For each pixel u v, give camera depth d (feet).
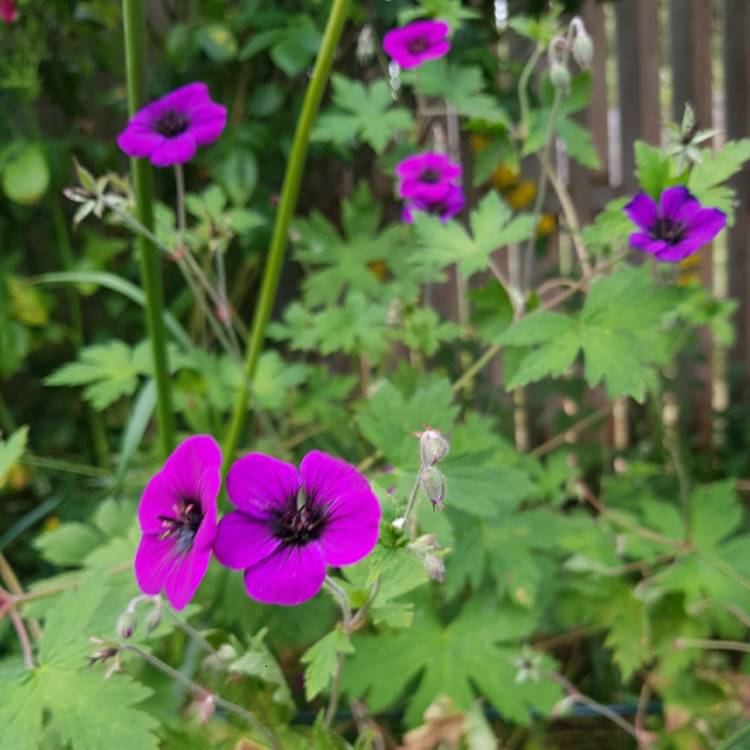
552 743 1.30
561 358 0.96
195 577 0.57
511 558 1.10
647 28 2.07
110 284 1.17
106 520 1.09
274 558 0.61
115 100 1.86
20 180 1.70
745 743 0.92
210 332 1.94
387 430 0.95
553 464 1.39
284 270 2.00
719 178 0.94
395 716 1.25
